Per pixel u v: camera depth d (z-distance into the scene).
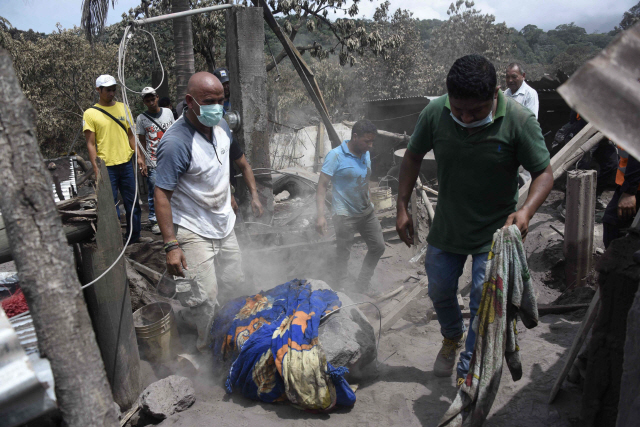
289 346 2.72
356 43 18.11
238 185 6.11
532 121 2.38
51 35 18.98
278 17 17.91
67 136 19.34
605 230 4.11
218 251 3.38
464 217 2.66
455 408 2.21
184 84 9.72
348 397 2.72
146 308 3.46
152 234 6.05
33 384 1.22
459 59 2.27
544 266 5.39
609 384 2.03
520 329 3.60
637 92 1.04
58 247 1.35
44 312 1.35
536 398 2.59
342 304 3.18
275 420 2.63
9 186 1.27
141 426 2.77
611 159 6.34
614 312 1.98
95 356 1.45
